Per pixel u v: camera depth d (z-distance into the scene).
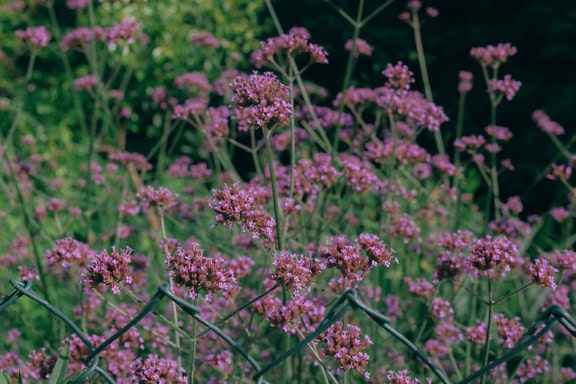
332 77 7.57
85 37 4.77
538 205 6.77
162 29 7.80
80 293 3.29
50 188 5.43
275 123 2.62
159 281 3.97
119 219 3.99
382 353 3.87
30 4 7.90
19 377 2.33
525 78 7.32
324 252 2.45
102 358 2.79
